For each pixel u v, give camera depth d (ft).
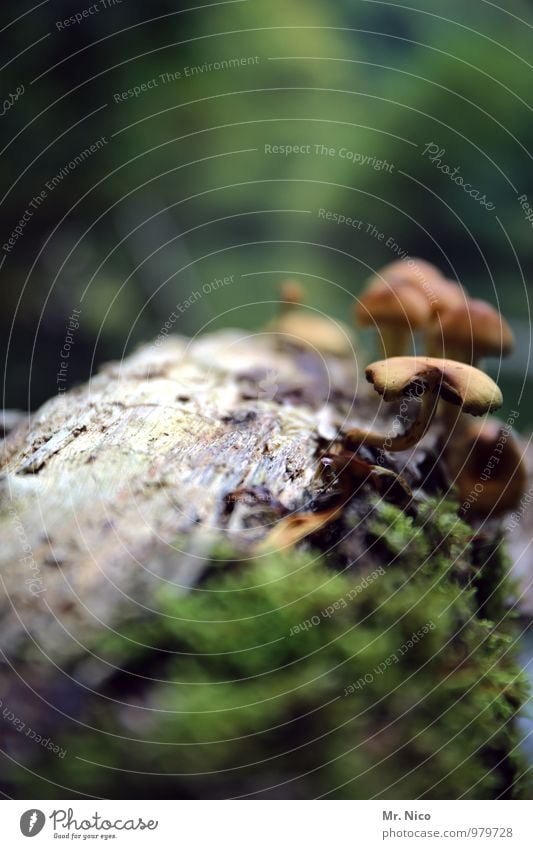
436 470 1.29
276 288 3.87
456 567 1.19
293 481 1.21
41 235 3.31
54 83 3.09
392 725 1.09
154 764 1.07
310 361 1.67
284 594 1.10
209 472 1.21
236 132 4.58
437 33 5.07
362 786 1.08
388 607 1.11
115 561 1.12
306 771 1.08
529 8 4.64
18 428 1.35
